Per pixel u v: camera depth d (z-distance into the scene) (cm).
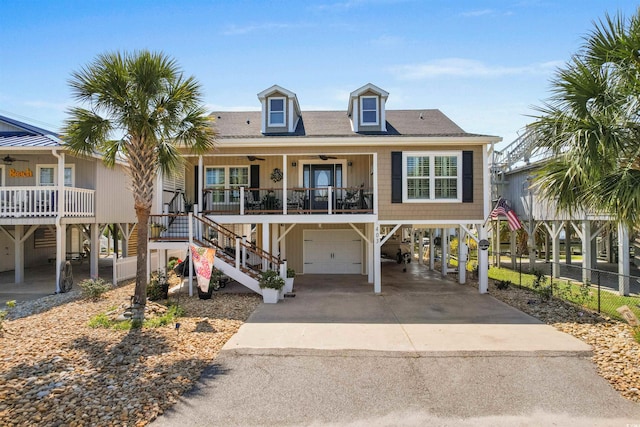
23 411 449
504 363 620
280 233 1628
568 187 723
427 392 523
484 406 485
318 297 1160
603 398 502
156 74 852
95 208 1489
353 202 1362
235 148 1260
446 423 446
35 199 1291
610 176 632
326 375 576
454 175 1249
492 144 1249
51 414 445
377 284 1230
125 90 847
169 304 1009
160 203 1288
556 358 637
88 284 1148
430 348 685
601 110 655
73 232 2181
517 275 1689
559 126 700
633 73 622
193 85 914
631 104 610
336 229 1680
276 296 1078
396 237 2334
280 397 507
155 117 876
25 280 1483
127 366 591
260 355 651
